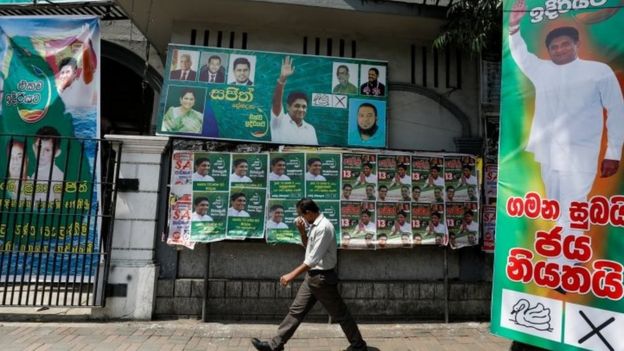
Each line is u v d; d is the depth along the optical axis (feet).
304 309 13.66
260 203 18.08
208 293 17.90
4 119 19.27
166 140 17.74
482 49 19.33
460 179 19.08
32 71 19.61
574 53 12.54
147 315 17.22
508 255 13.16
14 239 17.37
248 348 14.73
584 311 11.72
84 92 19.65
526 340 12.55
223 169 18.17
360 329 17.25
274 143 19.01
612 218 11.59
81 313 17.42
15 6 21.74
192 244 17.54
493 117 20.36
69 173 18.95
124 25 24.61
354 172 18.57
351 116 19.53
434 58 21.07
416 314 18.63
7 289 18.33
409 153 18.99
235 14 19.57
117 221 17.54
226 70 19.25
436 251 19.45
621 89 11.75
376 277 19.02
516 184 13.23
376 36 20.92
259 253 18.62
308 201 13.85
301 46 20.62
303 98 19.39
